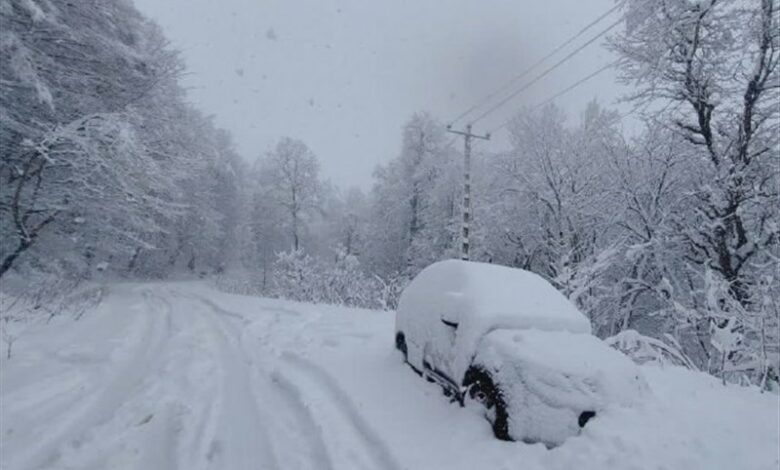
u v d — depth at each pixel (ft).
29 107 45.65
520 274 20.29
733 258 50.01
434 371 18.67
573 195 70.23
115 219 64.90
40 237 56.44
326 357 24.26
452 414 16.43
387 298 56.24
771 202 47.70
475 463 13.37
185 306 49.55
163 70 58.65
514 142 83.25
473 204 90.79
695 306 50.21
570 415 13.92
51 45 46.91
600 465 12.34
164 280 137.39
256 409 18.21
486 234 86.12
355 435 15.57
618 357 16.08
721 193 50.24
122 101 54.24
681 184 60.64
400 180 115.85
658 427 13.62
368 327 32.71
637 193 62.39
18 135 46.34
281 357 25.96
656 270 62.95
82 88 50.24
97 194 52.65
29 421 15.85
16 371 20.61
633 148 65.05
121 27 55.72
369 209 142.41
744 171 48.88
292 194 161.38
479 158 104.27
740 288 46.62
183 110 74.69
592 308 54.29
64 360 23.09
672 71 51.26
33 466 13.30
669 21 49.67
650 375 20.95
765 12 46.55
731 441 13.47
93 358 23.73
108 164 47.39
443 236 103.86
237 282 101.55
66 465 13.48
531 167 77.92
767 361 21.74
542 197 73.51
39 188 49.29
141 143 52.85
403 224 116.88
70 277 61.98
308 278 67.67
